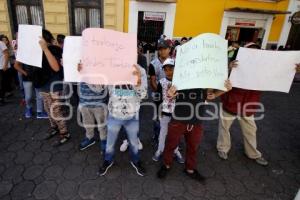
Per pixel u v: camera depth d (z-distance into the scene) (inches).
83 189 108.2
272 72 112.0
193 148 112.7
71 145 142.7
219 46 94.9
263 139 168.6
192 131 108.3
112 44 93.8
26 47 124.7
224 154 138.6
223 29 389.1
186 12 366.0
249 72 113.4
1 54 195.9
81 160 128.9
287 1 394.0
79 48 111.0
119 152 137.9
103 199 103.5
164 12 357.7
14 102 206.4
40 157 129.2
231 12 381.1
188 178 120.0
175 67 99.0
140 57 154.1
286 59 110.0
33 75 132.7
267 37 408.8
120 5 336.5
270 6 394.3
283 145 161.6
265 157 144.6
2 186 106.7
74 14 346.6
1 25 336.2
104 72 94.7
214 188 114.7
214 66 93.4
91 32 91.5
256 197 111.2
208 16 376.5
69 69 112.6
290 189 117.6
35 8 339.6
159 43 129.3
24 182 110.0
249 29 408.8
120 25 348.2
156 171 124.2
